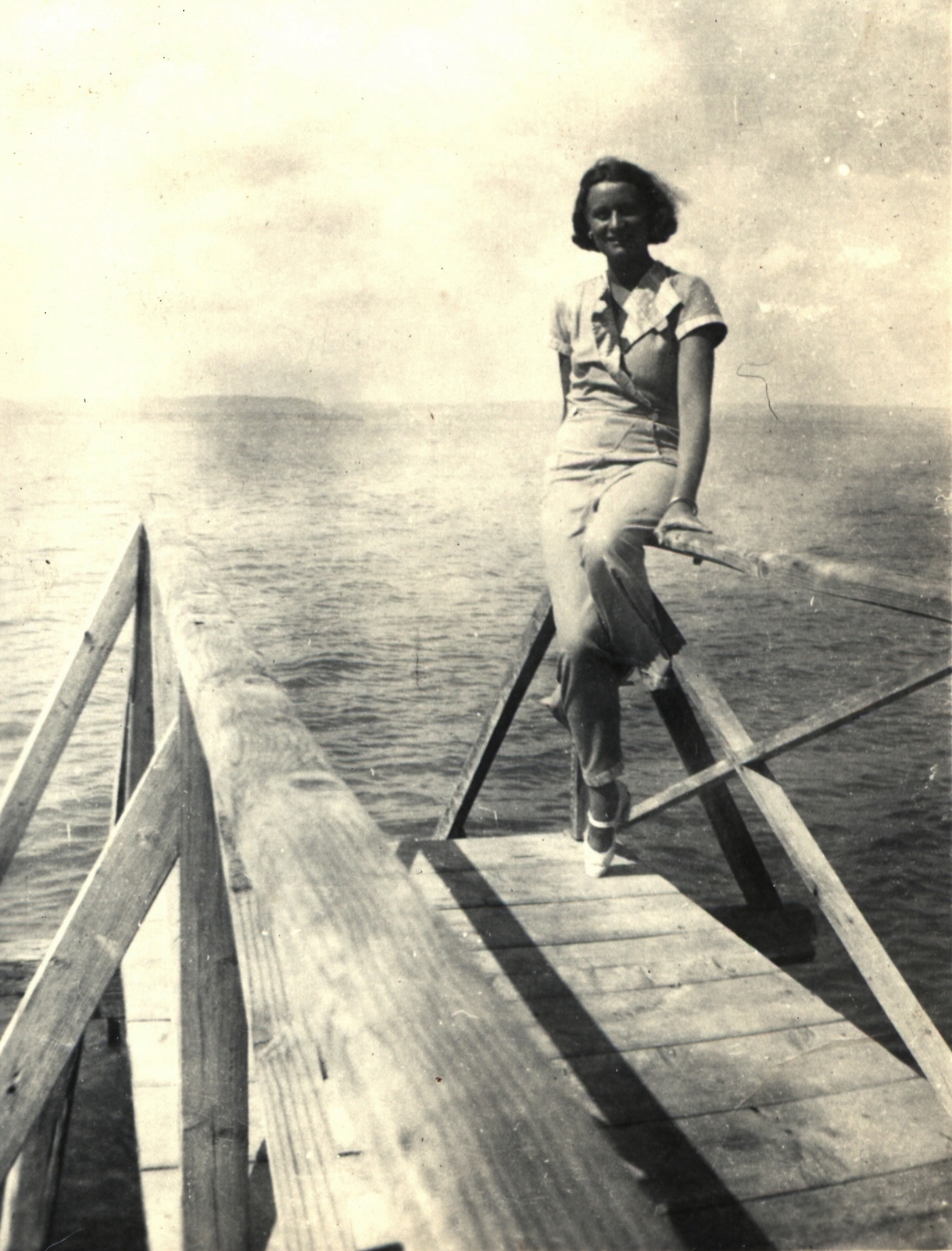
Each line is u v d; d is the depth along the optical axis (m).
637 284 3.33
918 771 8.68
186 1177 1.77
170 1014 3.05
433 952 0.72
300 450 53.06
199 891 1.80
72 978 1.88
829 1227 2.02
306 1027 0.71
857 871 6.77
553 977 2.98
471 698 11.71
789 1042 2.69
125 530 19.33
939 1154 2.25
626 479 3.28
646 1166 2.21
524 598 17.69
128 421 57.34
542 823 8.16
